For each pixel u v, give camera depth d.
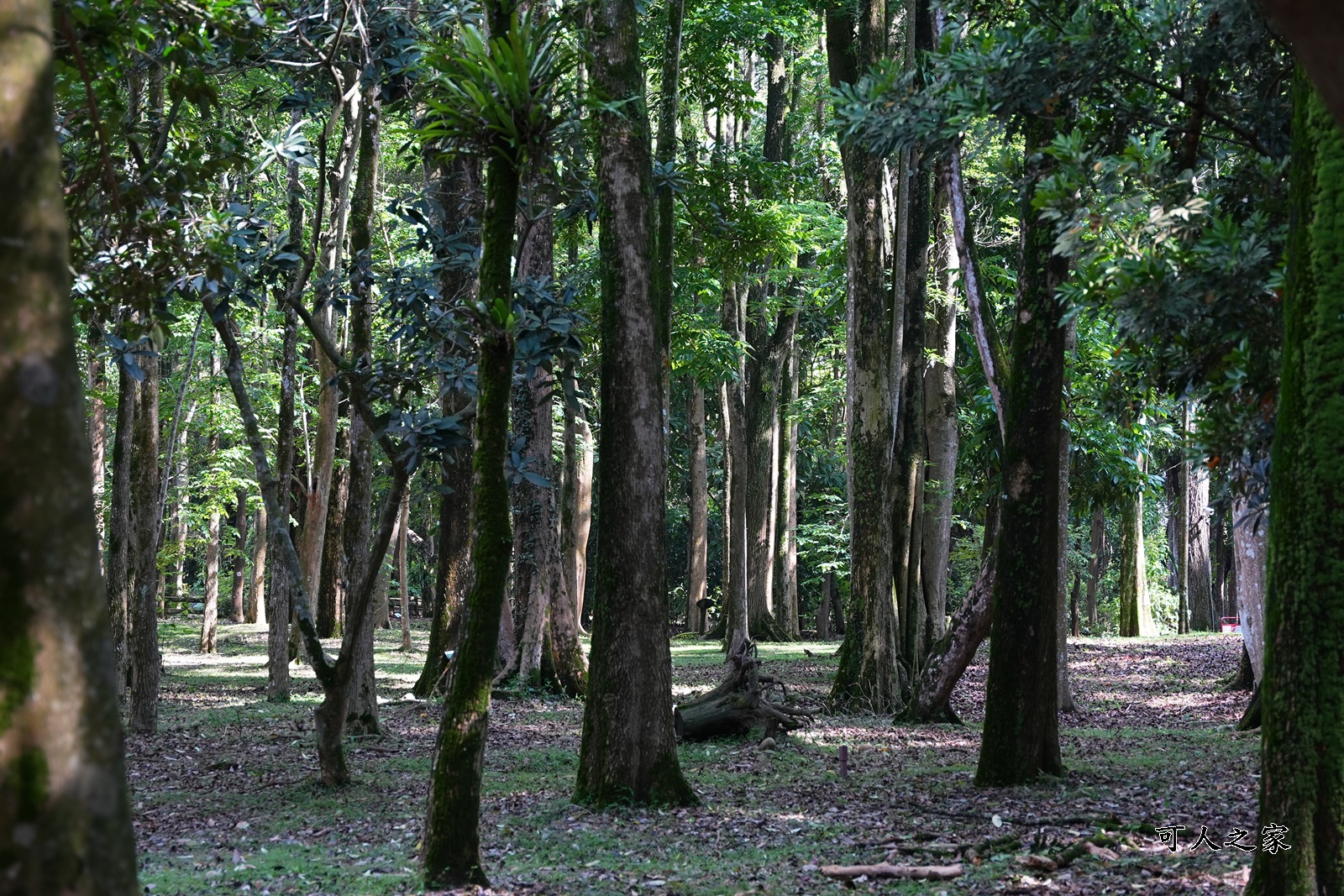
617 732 9.77
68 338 2.45
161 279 7.79
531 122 6.65
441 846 6.86
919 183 19.59
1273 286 6.67
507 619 19.66
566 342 8.74
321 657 10.80
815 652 29.69
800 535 41.34
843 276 27.41
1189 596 38.69
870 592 17.89
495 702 18.66
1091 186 7.60
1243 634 15.16
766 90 34.16
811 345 38.53
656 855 7.88
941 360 21.89
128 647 17.23
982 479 25.62
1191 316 7.08
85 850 2.32
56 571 2.35
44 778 2.29
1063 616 17.56
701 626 35.75
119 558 17.27
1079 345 21.02
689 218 19.92
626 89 9.89
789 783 11.16
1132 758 12.41
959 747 14.02
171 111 7.45
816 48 30.03
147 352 8.44
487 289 6.90
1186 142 8.24
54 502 2.36
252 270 10.00
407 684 21.55
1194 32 7.97
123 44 6.72
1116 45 8.27
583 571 33.53
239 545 37.91
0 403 2.33
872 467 17.91
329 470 24.03
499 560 7.00
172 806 10.24
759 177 19.95
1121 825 8.29
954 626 16.27
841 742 14.45
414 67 9.96
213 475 28.67
